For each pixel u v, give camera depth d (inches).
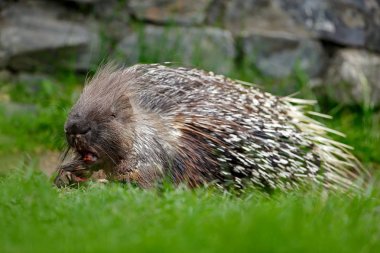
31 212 279.1
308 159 403.2
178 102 393.1
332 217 269.4
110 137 371.9
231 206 289.1
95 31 650.8
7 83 639.1
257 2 659.4
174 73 405.1
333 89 651.5
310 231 239.3
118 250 210.8
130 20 653.9
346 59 656.4
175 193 301.0
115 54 642.2
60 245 231.8
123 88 383.6
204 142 385.4
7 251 227.3
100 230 246.1
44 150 532.7
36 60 644.1
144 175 377.7
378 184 461.4
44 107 586.6
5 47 641.0
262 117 401.7
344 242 232.4
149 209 275.4
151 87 394.6
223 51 644.1
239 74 638.5
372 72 656.4
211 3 655.8
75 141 367.9
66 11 655.8
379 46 668.7
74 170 377.7
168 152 381.4
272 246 215.2
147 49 634.8
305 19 661.9
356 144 562.6
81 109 371.2
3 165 473.4
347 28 665.0
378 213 301.7
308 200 298.7
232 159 386.9
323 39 662.5
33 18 650.2
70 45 642.2
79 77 647.1
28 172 345.1
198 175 383.6
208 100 396.5
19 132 554.3
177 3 652.7
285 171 394.6
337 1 666.2
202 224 246.8
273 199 340.2
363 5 671.8
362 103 642.2
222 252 210.4
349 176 486.0
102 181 361.7
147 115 384.5
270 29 659.4
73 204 290.0
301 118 426.0
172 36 642.8
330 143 436.1
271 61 650.8
